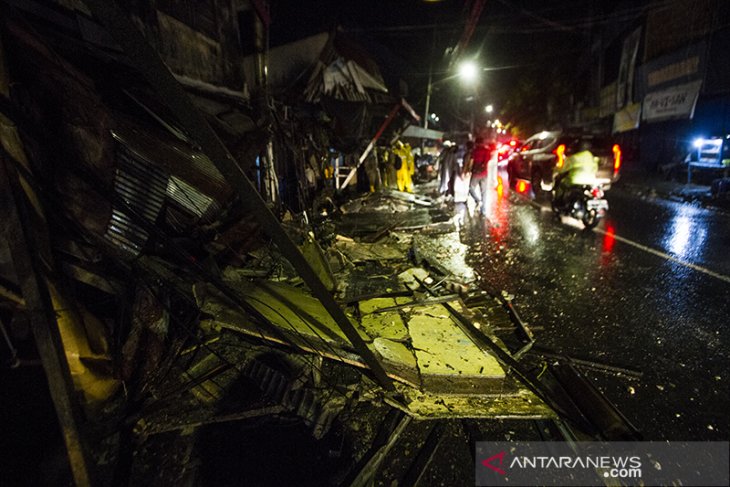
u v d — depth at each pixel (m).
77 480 1.68
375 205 10.74
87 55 3.04
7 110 1.74
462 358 2.92
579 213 7.46
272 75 7.94
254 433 2.34
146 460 2.10
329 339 2.77
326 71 8.05
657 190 11.73
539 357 3.22
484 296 4.45
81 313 2.24
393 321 3.57
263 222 1.67
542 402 2.62
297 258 1.79
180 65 4.63
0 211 1.54
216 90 5.57
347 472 2.09
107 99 2.83
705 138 12.10
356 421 2.45
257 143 5.41
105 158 2.22
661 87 13.45
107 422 2.27
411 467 2.13
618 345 3.38
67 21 2.92
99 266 2.34
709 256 5.57
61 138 2.03
